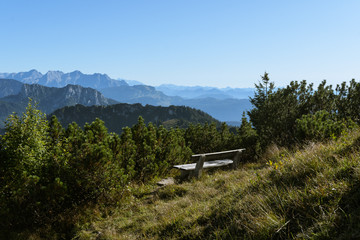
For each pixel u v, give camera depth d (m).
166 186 7.16
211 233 3.76
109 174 6.34
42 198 5.16
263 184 4.51
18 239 4.64
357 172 3.24
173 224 4.51
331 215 2.79
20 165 5.57
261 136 12.24
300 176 4.13
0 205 4.84
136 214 5.72
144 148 8.63
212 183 6.94
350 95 11.61
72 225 5.42
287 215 3.27
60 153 6.08
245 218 3.61
